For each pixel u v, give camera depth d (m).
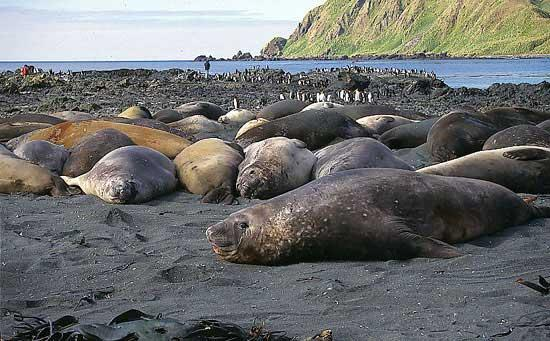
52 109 26.11
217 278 6.23
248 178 10.15
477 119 13.73
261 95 36.91
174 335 4.46
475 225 7.30
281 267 6.77
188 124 18.44
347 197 6.89
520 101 29.08
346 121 14.94
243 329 4.71
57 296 5.84
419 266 6.36
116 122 14.84
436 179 7.36
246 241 6.82
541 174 9.54
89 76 59.31
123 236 7.87
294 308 5.35
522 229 7.69
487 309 5.08
